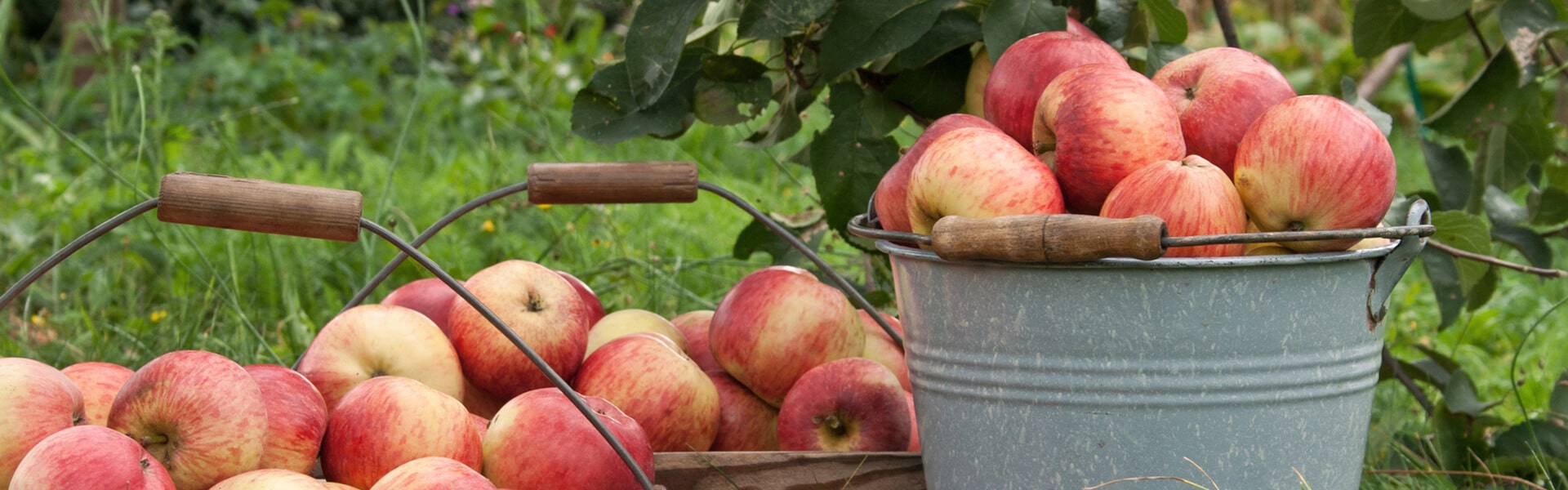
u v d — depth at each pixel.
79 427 1.26
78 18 5.89
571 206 3.41
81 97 4.90
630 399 1.73
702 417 1.78
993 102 1.64
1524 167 2.40
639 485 1.55
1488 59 2.27
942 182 1.43
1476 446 2.07
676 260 2.98
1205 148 1.50
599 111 2.00
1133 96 1.42
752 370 1.85
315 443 1.46
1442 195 2.30
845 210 2.05
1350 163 1.34
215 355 1.39
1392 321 3.10
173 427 1.34
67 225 3.30
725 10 2.13
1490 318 3.15
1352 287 1.37
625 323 1.96
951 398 1.46
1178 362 1.33
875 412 1.77
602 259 3.28
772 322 1.83
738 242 2.46
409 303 1.94
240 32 7.25
